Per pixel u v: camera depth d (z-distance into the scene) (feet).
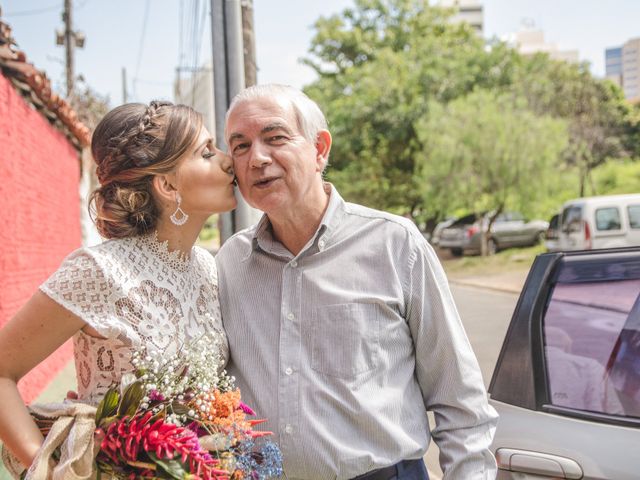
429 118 66.64
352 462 5.41
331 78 95.09
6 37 15.72
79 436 4.52
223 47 17.07
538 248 62.18
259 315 5.92
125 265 5.09
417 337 5.90
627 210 37.47
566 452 6.15
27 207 19.21
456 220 70.44
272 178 5.68
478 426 5.82
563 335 6.85
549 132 59.00
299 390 5.59
